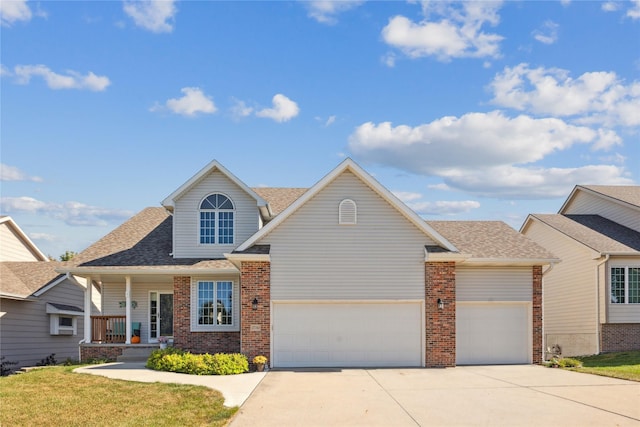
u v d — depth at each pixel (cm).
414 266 2166
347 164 2156
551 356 2681
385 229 2173
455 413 1340
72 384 1691
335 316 2155
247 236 2473
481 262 2241
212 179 2505
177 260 2427
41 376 1845
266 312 2123
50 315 2841
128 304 2444
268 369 2077
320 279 2144
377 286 2152
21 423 1258
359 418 1295
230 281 2408
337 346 2144
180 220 2483
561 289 3134
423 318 2153
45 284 2805
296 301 2139
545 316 3275
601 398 1514
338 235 2164
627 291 2844
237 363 2002
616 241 2966
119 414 1335
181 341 2370
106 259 2433
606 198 3347
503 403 1449
